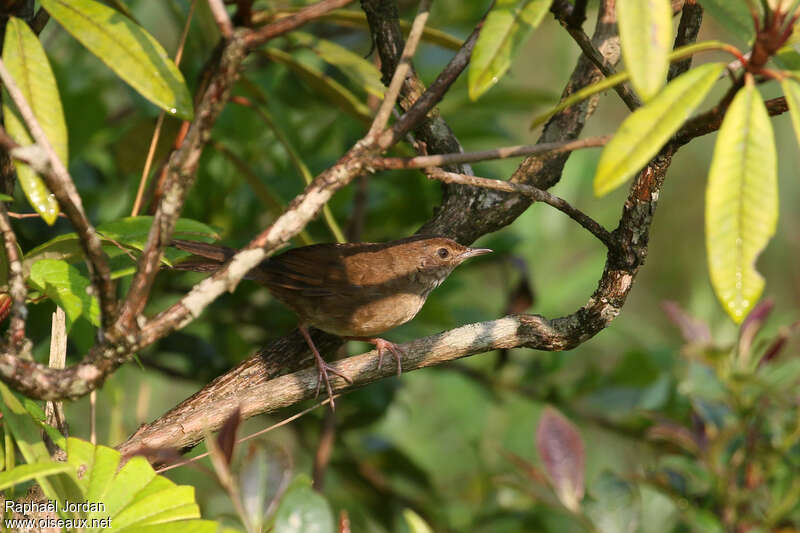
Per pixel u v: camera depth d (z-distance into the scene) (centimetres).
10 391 536
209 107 437
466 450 1254
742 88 446
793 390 738
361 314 984
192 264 867
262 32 442
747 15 491
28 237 991
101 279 434
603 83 434
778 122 1500
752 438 712
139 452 519
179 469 1148
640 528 655
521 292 1058
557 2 592
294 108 1202
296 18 452
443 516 1141
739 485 732
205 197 1073
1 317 613
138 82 524
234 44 436
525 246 1227
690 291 1620
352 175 485
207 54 1047
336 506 1157
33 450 517
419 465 1188
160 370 1098
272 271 975
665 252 1653
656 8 407
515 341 715
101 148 1111
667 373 1028
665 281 1641
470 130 1157
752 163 412
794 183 1508
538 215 1230
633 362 1130
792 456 729
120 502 520
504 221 842
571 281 1210
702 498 753
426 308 1152
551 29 1520
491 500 1101
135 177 982
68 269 571
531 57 1586
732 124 417
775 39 424
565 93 857
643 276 1652
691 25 605
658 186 634
